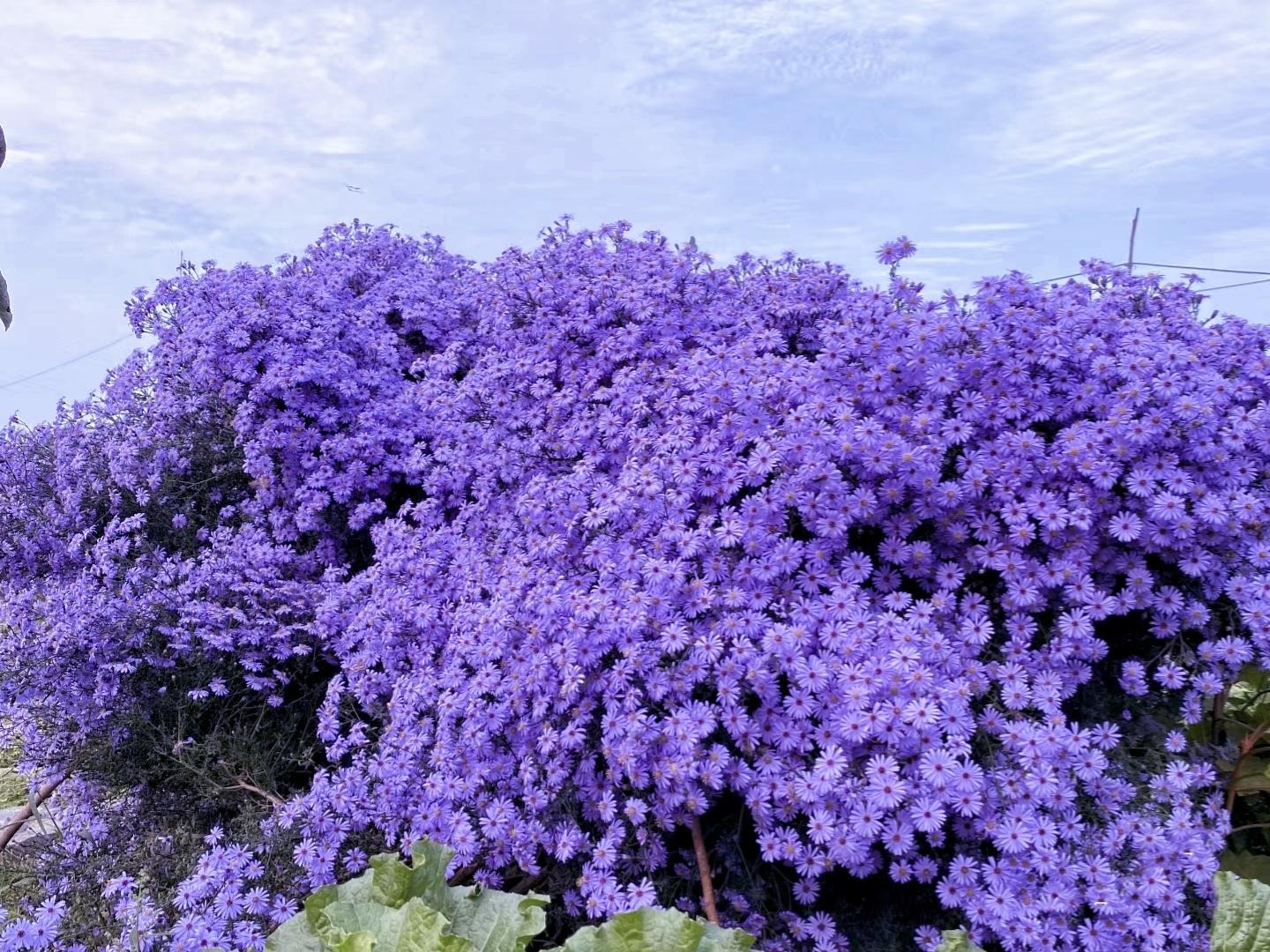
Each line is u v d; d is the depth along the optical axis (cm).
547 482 115
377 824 101
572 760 93
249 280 177
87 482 170
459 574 119
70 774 136
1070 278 124
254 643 133
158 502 163
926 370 103
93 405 189
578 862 92
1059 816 83
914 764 82
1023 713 91
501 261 172
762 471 99
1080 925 78
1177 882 79
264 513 161
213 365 162
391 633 117
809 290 134
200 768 128
